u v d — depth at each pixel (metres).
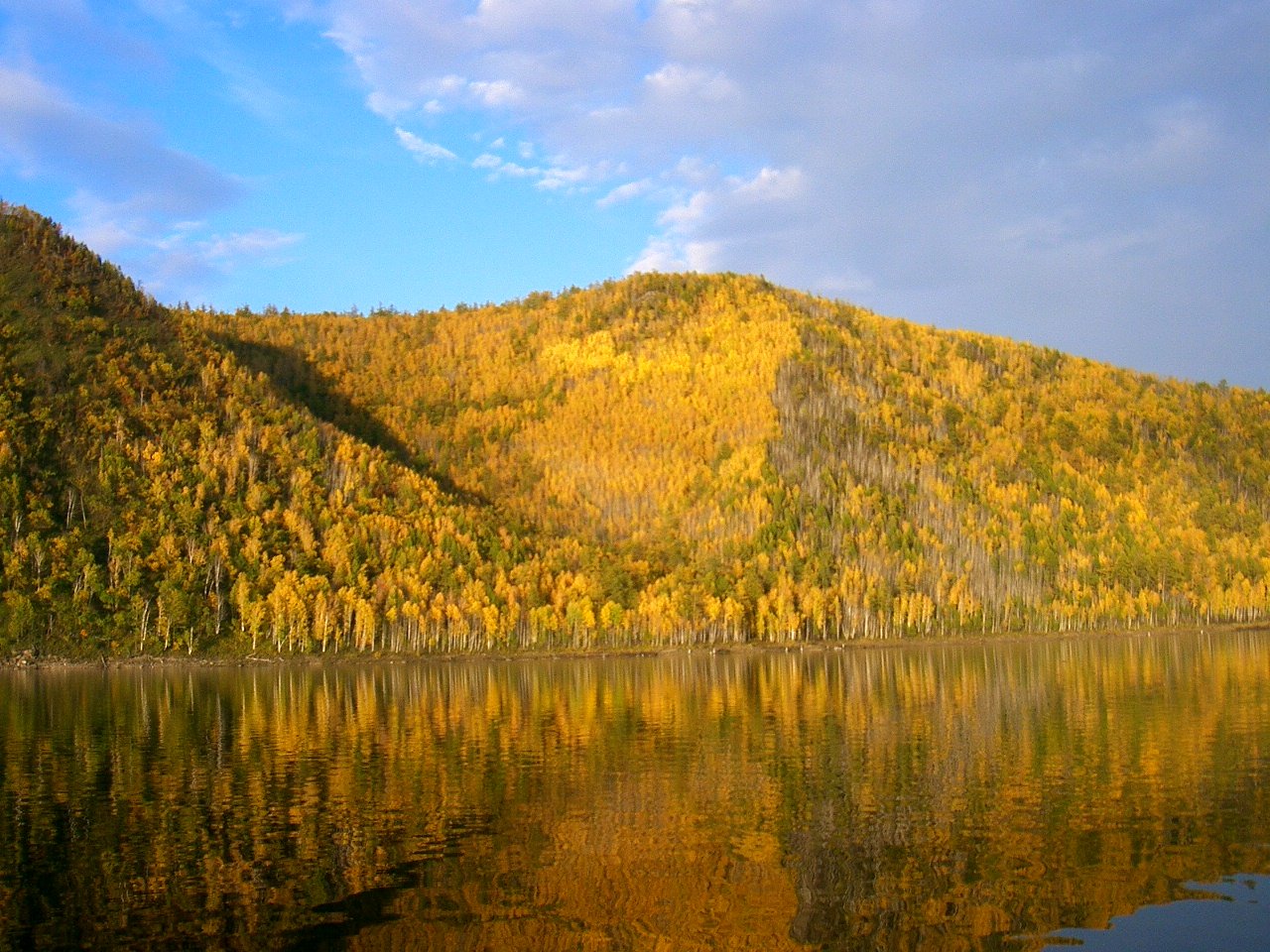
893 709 89.31
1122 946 32.12
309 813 49.81
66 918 34.81
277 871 40.16
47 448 177.12
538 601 197.62
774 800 52.09
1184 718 78.31
